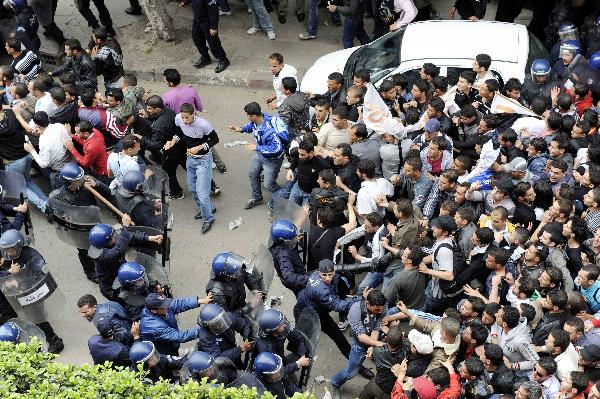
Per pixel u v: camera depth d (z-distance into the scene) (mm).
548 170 10102
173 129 11805
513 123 11016
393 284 9141
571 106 11062
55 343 10359
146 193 10531
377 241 9750
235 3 17234
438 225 9164
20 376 7734
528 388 7574
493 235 9039
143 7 17000
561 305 8336
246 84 15305
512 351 8336
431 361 8219
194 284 11422
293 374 8695
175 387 7535
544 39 14680
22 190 11094
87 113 11992
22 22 14820
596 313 8758
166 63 15664
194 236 12172
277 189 12148
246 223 12359
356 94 11617
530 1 14805
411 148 10508
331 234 9906
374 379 8680
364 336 8859
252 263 9961
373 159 10758
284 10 16469
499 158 10258
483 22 13023
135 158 11148
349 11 14469
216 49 15133
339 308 9164
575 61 11781
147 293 9250
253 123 11680
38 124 11438
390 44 13039
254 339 8797
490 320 8531
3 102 12734
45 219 12547
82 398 7453
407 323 9016
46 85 12297
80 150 11758
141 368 7762
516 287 8617
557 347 8039
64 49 14125
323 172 10078
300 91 12391
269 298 10961
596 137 10586
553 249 9055
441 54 12383
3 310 10117
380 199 10086
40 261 9844
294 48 15938
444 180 9859
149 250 10281
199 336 8492
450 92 11500
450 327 8133
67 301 11172
